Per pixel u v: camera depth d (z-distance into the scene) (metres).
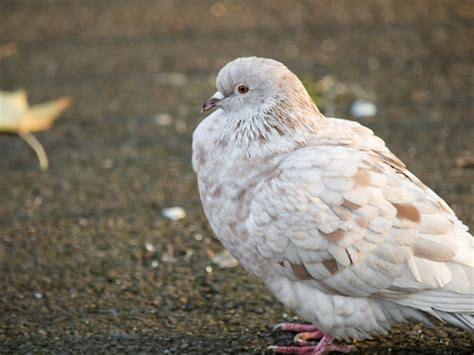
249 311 8.95
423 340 8.38
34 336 8.57
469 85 14.23
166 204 11.22
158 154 12.53
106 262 9.91
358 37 16.22
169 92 14.41
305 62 15.20
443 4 17.56
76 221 10.84
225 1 18.30
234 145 8.09
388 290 7.45
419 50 15.58
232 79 8.27
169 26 17.03
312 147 7.85
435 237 7.34
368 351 8.24
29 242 10.35
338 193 7.44
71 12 17.97
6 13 17.97
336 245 7.42
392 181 7.56
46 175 12.06
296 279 7.76
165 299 9.18
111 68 15.34
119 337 8.52
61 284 9.48
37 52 16.08
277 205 7.56
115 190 11.61
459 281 7.28
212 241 10.35
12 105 12.94
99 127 13.40
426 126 12.97
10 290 9.37
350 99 13.88
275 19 17.22
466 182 11.35
